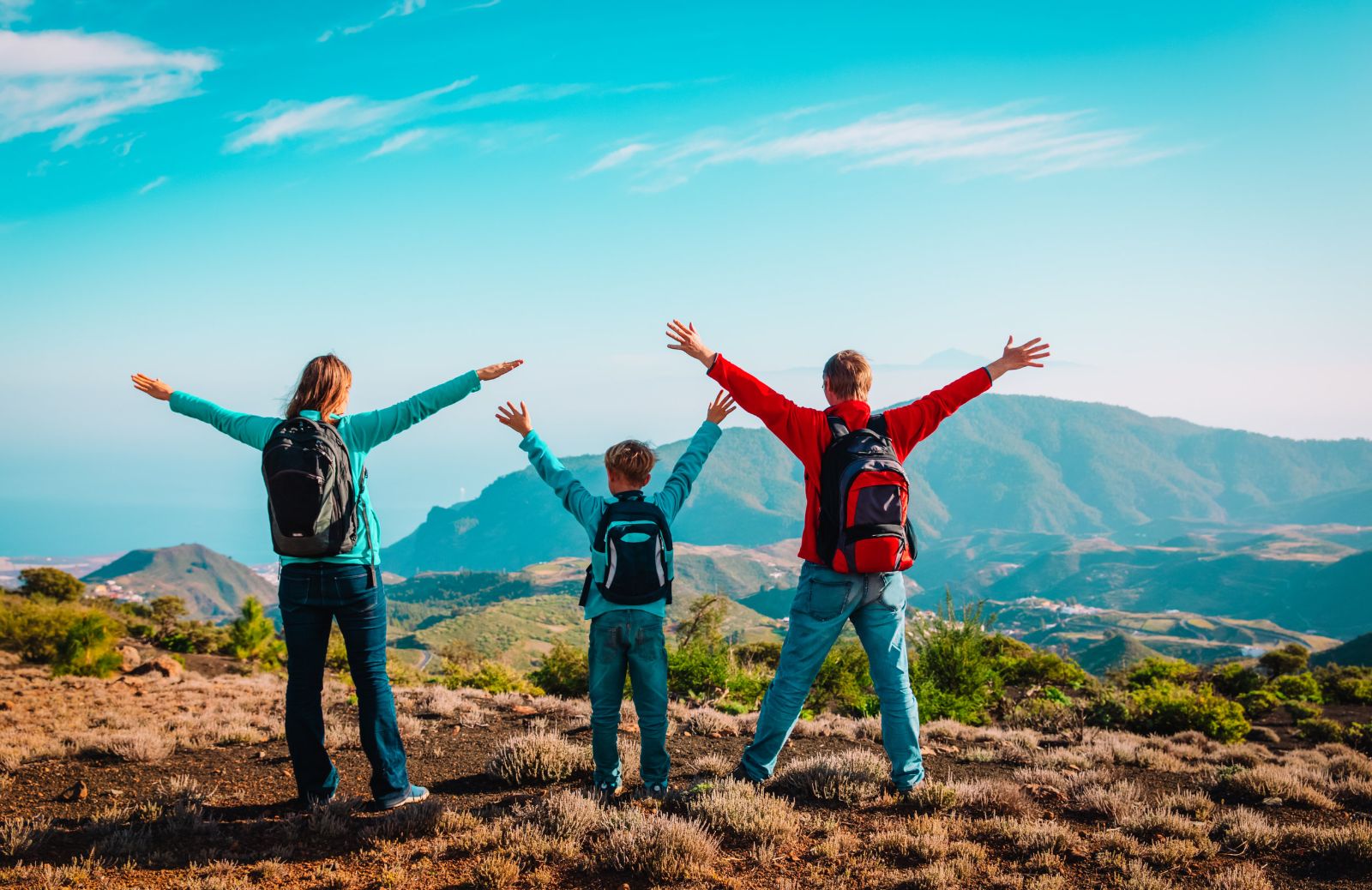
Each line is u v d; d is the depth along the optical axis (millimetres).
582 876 3744
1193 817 5289
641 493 4625
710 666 14047
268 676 14234
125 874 3617
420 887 3574
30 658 18078
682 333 4656
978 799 5047
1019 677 21375
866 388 4754
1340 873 4199
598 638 4578
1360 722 17062
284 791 5000
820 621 4621
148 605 53844
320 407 4215
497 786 5281
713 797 4574
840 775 5125
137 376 4461
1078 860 4180
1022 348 4711
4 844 3826
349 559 4180
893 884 3738
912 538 4527
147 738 6223
